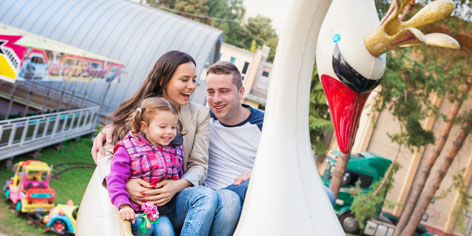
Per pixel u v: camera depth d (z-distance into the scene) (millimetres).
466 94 8406
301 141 1452
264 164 1423
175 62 1972
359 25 1424
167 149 1852
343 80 1454
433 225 11641
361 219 8898
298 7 1452
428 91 8273
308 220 1353
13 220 6551
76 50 8992
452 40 1213
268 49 17062
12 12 13992
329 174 9867
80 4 14773
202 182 1993
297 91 1464
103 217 1687
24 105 12227
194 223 1714
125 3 15773
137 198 1743
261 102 16500
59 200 7492
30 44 6551
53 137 9930
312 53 1474
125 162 1760
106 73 9906
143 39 14070
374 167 9516
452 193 11578
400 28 1340
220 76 2070
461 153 11555
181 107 2047
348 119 1508
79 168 9406
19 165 7004
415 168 11664
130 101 2055
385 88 8102
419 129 8492
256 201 1388
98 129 12727
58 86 13234
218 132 2189
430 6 1285
